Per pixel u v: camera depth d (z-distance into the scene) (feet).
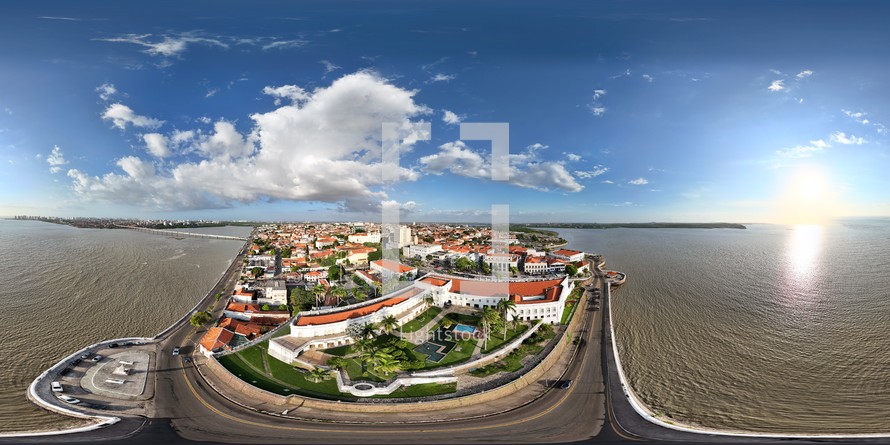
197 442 243.81
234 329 433.48
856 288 639.76
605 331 456.86
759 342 417.69
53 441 240.32
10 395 309.42
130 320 492.95
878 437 238.89
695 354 393.09
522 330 433.89
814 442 235.81
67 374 340.18
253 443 243.40
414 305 473.67
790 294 609.01
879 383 328.49
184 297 602.44
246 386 319.06
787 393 317.22
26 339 425.69
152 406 293.02
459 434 256.93
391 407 288.71
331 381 328.49
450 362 357.20
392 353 353.72
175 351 393.09
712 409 296.92
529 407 296.92
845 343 410.52
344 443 243.40
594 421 275.59
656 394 320.50
